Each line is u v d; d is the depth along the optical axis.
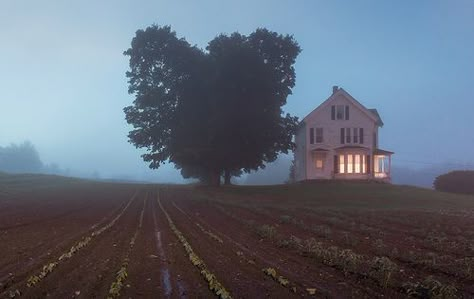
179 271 14.30
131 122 63.16
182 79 61.41
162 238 21.62
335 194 52.47
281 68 62.03
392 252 17.91
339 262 15.35
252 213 35.41
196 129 60.91
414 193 53.22
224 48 58.50
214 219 31.08
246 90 58.09
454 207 42.53
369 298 11.48
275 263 15.76
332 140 65.56
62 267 14.73
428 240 21.89
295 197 51.03
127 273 13.94
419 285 12.38
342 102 65.81
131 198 50.34
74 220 29.44
